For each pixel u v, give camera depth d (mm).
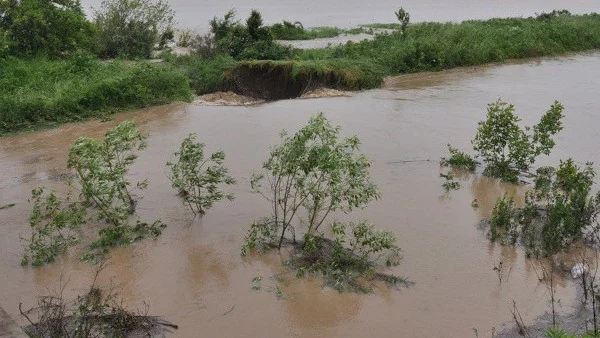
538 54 21641
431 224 7508
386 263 6559
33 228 7566
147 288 6188
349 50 19609
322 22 33656
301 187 7031
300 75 16906
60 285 6270
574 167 8109
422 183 8867
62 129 12312
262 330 5477
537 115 12781
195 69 17969
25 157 10531
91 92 13562
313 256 6660
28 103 12648
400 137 11266
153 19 21266
